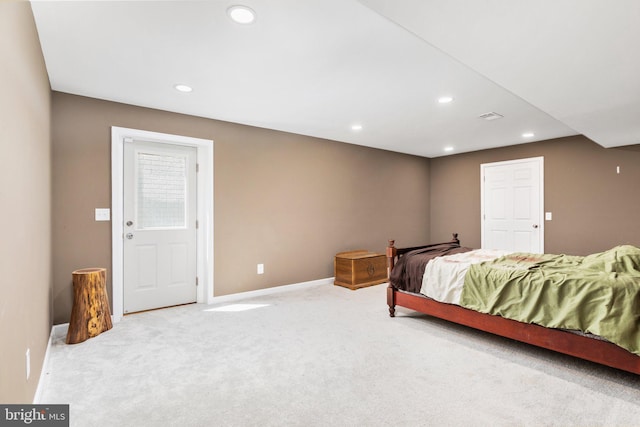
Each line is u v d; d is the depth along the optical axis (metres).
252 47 2.31
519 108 3.61
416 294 3.34
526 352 2.64
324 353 2.62
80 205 3.20
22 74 1.64
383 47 2.31
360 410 1.86
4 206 1.29
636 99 2.72
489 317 2.75
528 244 5.30
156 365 2.41
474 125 4.30
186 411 1.86
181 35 2.16
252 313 3.62
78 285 2.87
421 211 6.53
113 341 2.85
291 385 2.13
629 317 2.09
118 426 1.72
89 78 2.83
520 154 5.40
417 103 3.46
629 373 2.29
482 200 5.89
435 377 2.23
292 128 4.49
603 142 4.25
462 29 1.69
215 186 4.04
